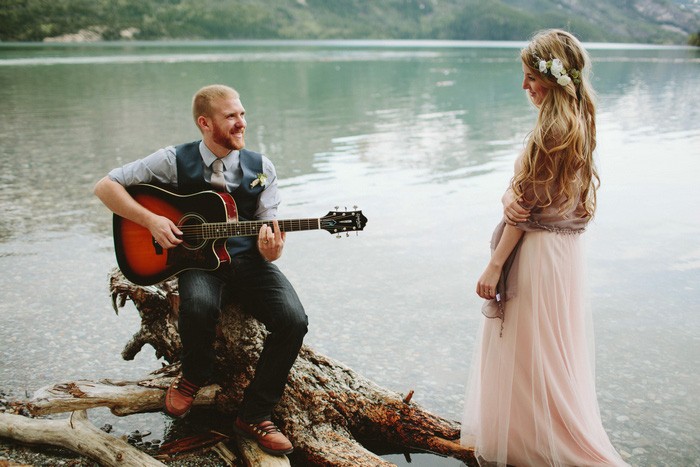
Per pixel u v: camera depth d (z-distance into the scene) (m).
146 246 2.56
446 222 5.73
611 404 2.92
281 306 2.43
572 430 2.35
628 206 6.15
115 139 10.13
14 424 2.43
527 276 2.31
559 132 2.17
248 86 20.17
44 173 7.72
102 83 20.53
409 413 2.66
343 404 2.65
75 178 7.47
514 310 2.34
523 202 2.25
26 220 5.77
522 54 2.27
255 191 2.59
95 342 3.47
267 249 2.46
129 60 35.00
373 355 3.40
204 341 2.38
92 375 3.11
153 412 2.82
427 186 7.05
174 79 22.31
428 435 2.63
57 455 2.39
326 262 4.81
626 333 3.61
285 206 6.18
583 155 2.23
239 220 2.60
